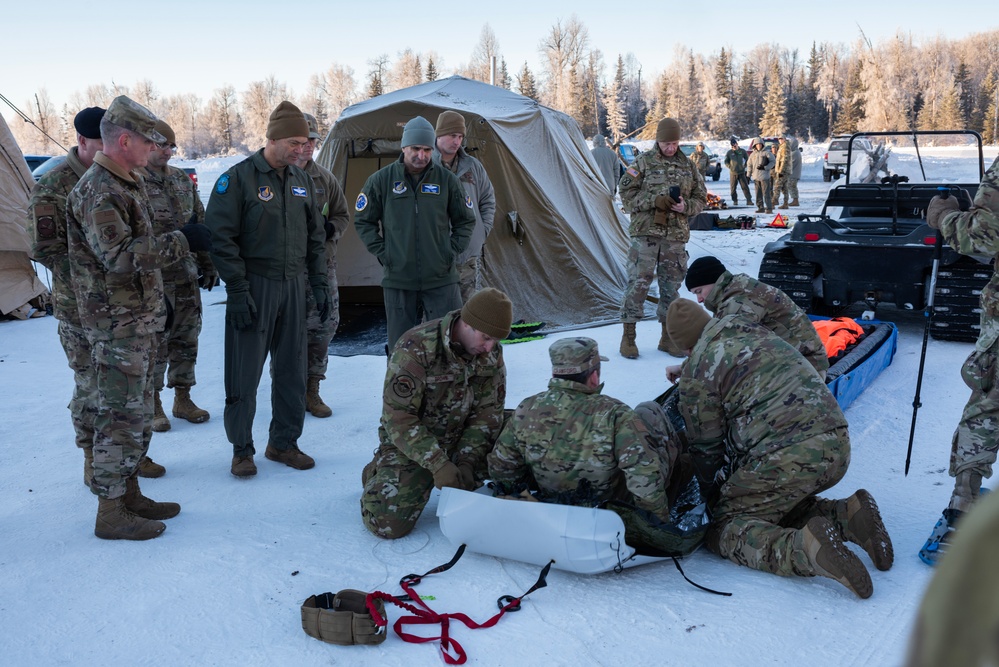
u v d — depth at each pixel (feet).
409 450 11.35
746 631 9.18
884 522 11.93
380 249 17.29
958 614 1.45
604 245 28.84
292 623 9.66
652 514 10.64
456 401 11.84
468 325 11.16
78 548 11.68
